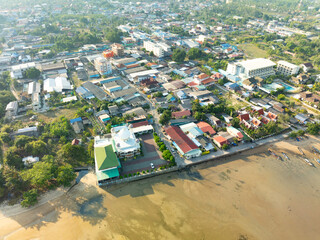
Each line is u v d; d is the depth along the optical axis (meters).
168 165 116.06
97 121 148.75
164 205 98.81
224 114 156.12
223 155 125.19
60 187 105.88
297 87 199.12
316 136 142.50
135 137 126.88
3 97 160.88
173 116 152.00
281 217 96.00
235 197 103.62
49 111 159.50
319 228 92.62
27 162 113.81
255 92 185.88
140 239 85.38
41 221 92.00
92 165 117.69
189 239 85.81
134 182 109.69
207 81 194.62
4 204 98.00
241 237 87.69
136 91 179.75
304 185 111.12
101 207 97.56
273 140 138.25
